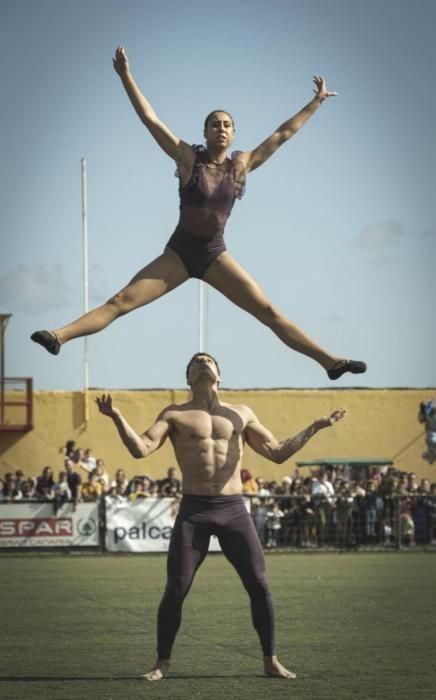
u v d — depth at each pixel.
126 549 22.23
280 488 24.94
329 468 27.06
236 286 7.75
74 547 22.28
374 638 10.84
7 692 8.09
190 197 7.52
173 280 7.68
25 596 14.78
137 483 23.52
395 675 8.77
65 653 9.98
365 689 8.16
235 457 8.91
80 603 13.98
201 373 9.00
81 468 26.39
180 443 8.91
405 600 14.22
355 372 7.85
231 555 8.88
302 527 23.23
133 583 16.44
